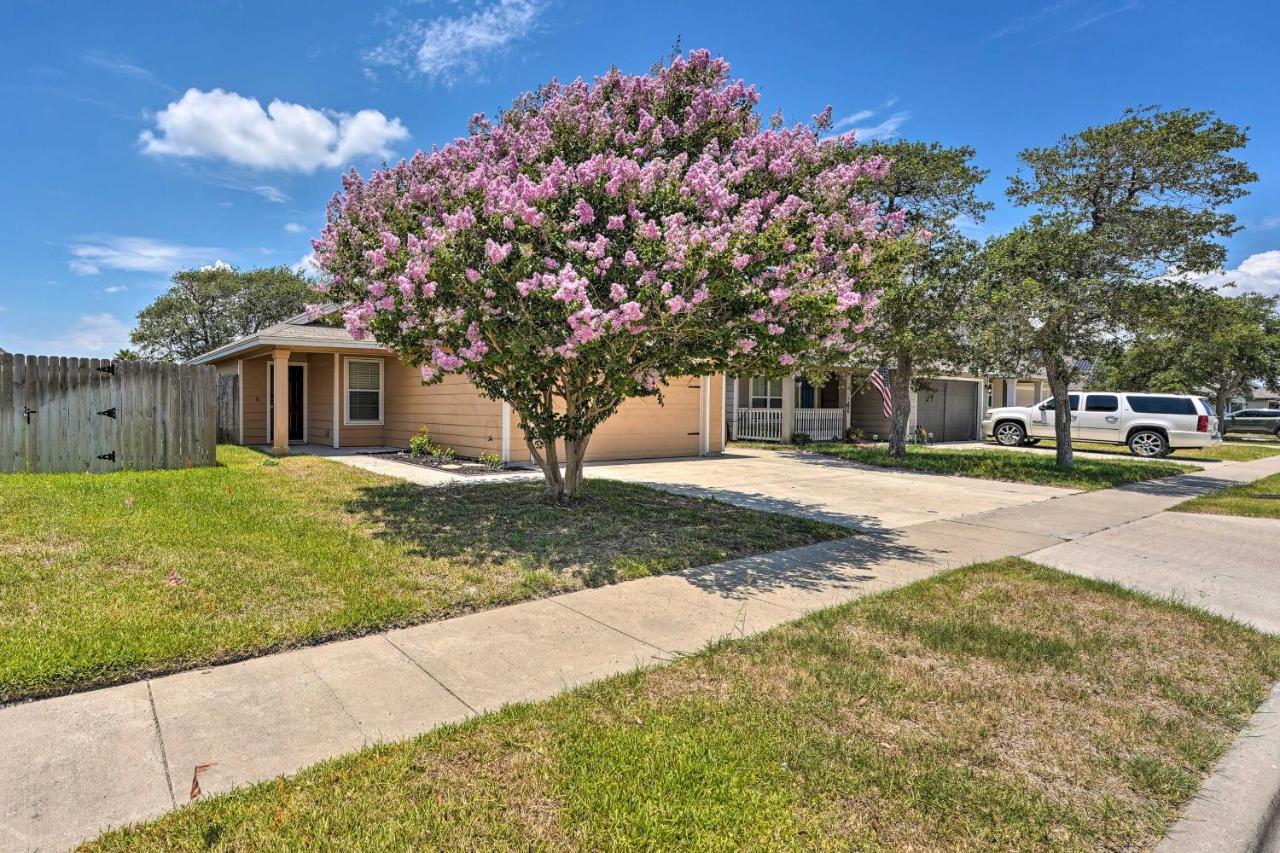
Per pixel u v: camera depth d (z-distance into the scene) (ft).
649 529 21.89
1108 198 39.01
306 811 7.20
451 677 10.71
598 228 20.59
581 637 12.60
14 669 9.95
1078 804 7.81
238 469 32.50
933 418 78.59
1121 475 40.47
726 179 21.38
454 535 20.10
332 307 51.67
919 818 7.45
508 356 19.98
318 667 10.98
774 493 31.63
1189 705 10.43
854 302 19.04
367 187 26.18
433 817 7.18
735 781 7.99
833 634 12.85
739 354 20.86
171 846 6.64
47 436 29.37
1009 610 14.76
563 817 7.27
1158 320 37.37
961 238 42.75
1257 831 7.45
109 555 16.03
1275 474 44.39
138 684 10.15
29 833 6.75
